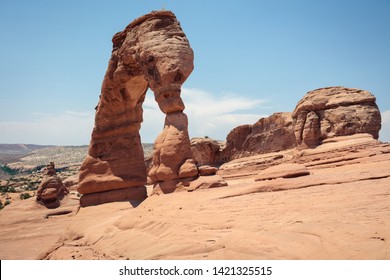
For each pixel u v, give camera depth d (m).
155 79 21.00
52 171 39.53
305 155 30.80
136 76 25.33
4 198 61.97
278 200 13.05
